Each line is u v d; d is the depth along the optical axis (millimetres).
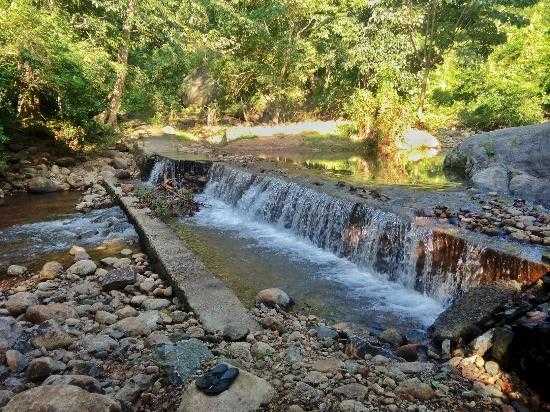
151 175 10695
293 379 3359
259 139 14148
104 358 3824
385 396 3199
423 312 5234
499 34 17344
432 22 16141
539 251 4938
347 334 4387
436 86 17562
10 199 9359
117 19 14391
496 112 14859
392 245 6098
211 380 3111
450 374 3572
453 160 10148
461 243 5281
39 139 11555
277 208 8219
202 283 5172
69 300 5125
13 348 3920
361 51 16203
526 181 7848
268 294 5223
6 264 6277
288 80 17531
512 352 3574
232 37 15883
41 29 9930
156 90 17094
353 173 9594
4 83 9500
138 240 7305
